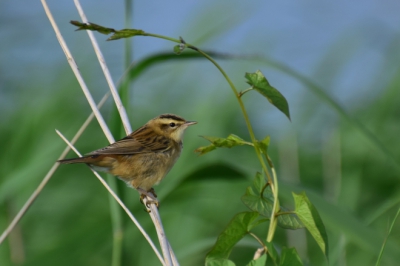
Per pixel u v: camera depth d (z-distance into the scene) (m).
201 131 14.65
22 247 11.91
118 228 9.52
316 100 15.67
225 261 5.94
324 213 9.23
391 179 13.33
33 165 12.37
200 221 12.59
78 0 9.34
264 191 6.50
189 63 16.27
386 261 10.84
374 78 16.19
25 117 14.43
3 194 11.16
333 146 13.07
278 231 12.30
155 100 15.87
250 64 16.08
